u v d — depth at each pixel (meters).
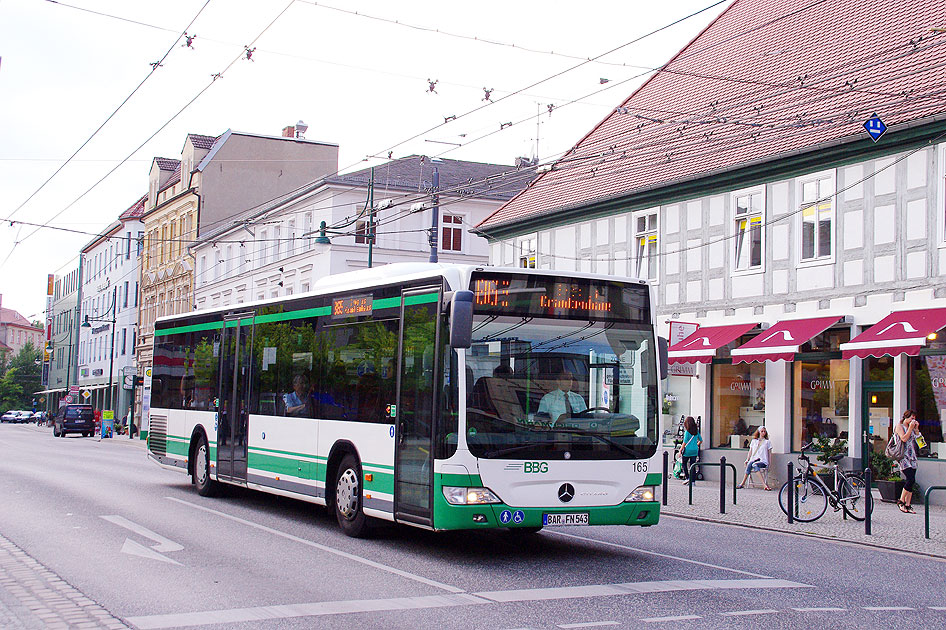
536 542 13.08
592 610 8.51
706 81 29.00
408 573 10.28
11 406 114.06
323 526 14.18
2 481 20.88
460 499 10.57
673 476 26.53
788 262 23.72
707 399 26.28
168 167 70.25
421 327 11.55
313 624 7.79
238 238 53.66
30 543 12.01
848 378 22.23
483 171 49.09
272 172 60.12
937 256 20.19
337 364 13.55
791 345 21.94
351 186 43.53
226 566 10.54
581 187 31.67
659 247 27.78
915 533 15.52
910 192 20.83
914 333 19.38
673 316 27.11
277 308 15.76
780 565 11.80
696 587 9.83
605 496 11.12
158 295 66.62
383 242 44.19
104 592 9.05
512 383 10.95
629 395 11.53
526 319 11.18
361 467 12.66
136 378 57.75
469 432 10.66
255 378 16.22
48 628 7.59
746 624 8.14
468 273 11.05
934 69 21.39
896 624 8.43
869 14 25.11
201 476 18.19
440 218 45.53
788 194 23.83
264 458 15.53
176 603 8.58
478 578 10.07
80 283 88.75
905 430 18.84
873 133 19.31
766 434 23.09
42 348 119.81
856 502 18.69
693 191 26.58
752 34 28.91
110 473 23.73
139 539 12.43
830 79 24.11
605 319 11.56
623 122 32.25
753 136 24.64
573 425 11.12
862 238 21.86
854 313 21.89
